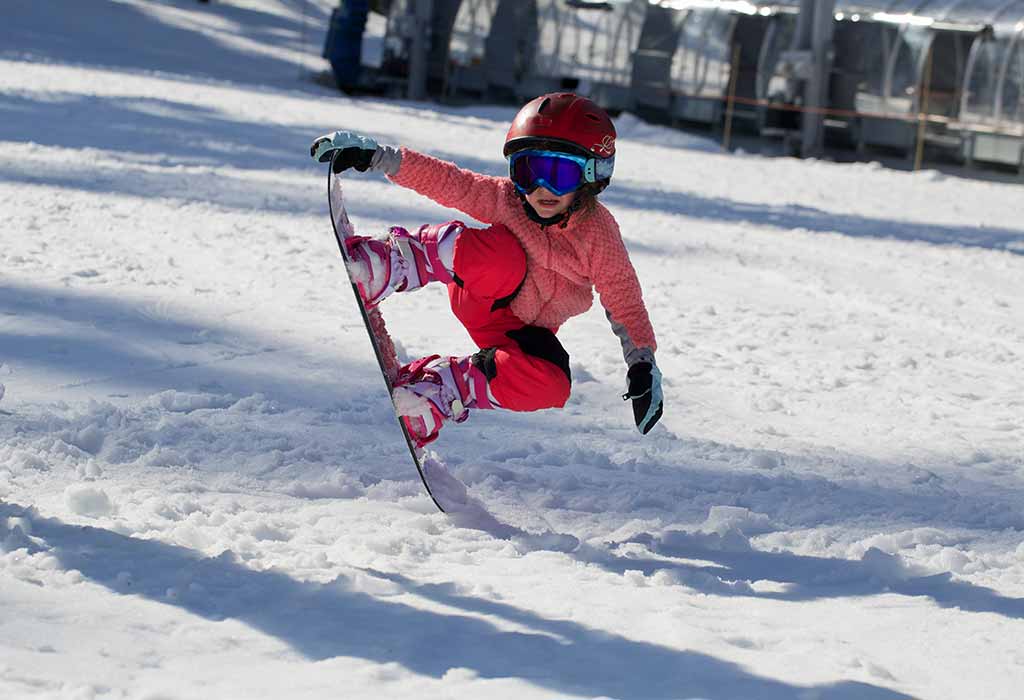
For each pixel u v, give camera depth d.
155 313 14.89
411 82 61.69
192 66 60.59
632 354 8.12
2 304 14.58
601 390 13.57
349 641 6.11
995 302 21.22
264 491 9.16
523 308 8.37
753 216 31.11
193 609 6.38
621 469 10.73
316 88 60.03
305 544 7.89
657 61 60.59
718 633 6.71
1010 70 53.97
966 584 8.05
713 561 8.48
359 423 11.33
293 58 70.06
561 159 7.76
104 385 11.72
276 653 5.88
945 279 23.44
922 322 19.20
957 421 13.52
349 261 8.04
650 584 7.71
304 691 5.42
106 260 17.53
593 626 6.65
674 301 19.34
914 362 16.30
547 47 62.91
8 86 40.97
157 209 22.20
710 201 33.62
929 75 55.72
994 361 16.80
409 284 8.27
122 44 64.12
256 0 91.00
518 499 9.62
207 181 26.17
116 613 6.21
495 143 41.31
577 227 8.10
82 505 8.09
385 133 40.50
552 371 8.22
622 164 42.69
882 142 56.62
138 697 5.18
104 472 9.14
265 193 25.27
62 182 23.98
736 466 11.14
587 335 16.30
